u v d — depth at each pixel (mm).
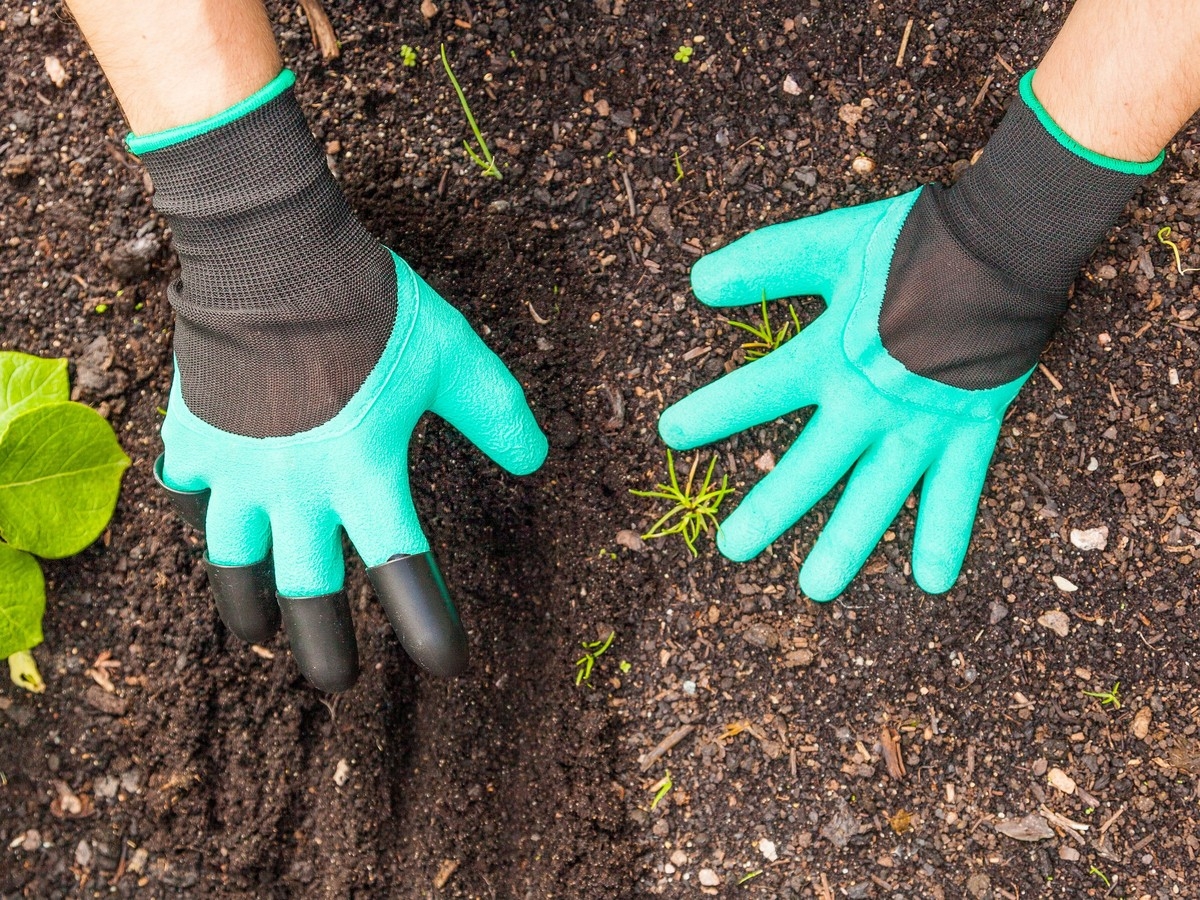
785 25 677
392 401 601
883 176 674
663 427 666
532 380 688
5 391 668
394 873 688
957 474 646
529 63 682
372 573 603
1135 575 672
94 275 689
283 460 591
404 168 681
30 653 688
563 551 689
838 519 654
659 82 681
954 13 675
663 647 685
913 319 619
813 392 646
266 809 686
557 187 684
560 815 679
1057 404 675
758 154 679
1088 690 672
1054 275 606
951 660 677
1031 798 671
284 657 688
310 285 582
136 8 530
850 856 672
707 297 666
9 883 683
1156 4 537
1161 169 670
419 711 696
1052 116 580
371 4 681
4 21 687
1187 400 669
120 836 685
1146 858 663
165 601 685
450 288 688
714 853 677
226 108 553
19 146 688
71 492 660
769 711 681
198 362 591
